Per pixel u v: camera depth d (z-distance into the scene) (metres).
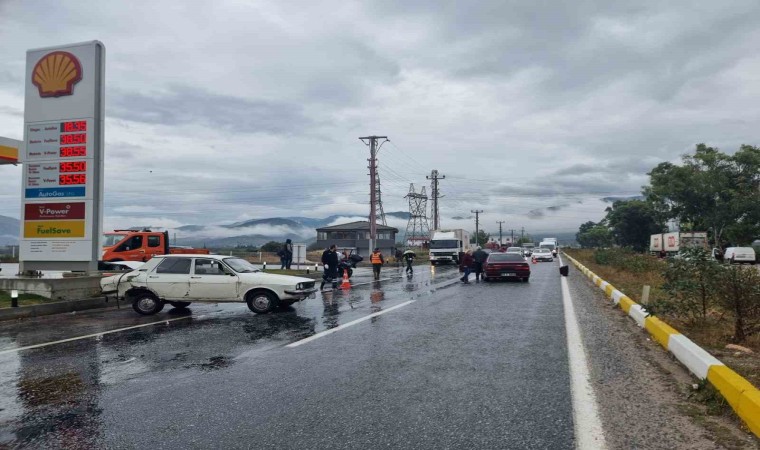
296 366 6.57
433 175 75.75
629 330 9.13
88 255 15.09
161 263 12.30
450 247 40.38
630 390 5.37
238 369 6.46
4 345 8.35
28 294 13.15
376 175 49.38
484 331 9.05
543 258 48.41
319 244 79.31
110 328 9.98
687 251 8.80
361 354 7.22
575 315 11.11
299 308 12.78
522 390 5.38
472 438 4.08
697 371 5.80
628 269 22.95
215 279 11.95
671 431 4.21
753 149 55.16
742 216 54.41
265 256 51.66
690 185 55.56
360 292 17.09
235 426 4.42
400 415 4.64
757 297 7.22
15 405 5.12
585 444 3.94
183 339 8.63
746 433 4.15
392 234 78.81
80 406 5.05
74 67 15.34
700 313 8.72
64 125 15.38
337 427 4.36
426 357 6.98
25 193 15.58
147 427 4.44
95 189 15.26
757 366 5.85
